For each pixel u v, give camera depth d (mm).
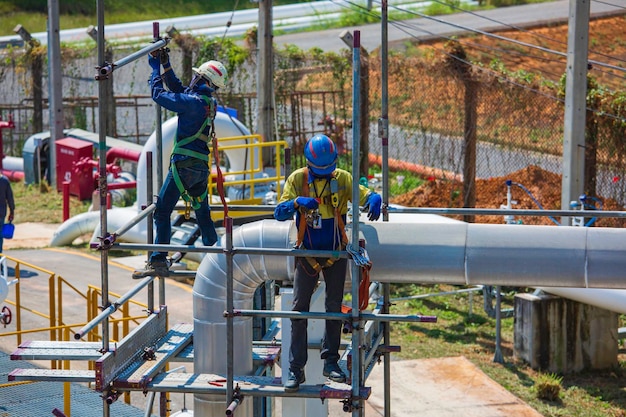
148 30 57281
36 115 39938
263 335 12172
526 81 27375
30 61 39594
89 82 41406
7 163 38000
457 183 28594
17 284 17797
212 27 56094
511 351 19828
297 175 8898
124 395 15898
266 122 28219
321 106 38000
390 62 31312
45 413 14430
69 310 20719
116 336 16391
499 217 26797
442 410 16781
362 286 8820
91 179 32906
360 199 9094
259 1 27688
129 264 25188
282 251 8695
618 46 47562
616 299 17656
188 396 16500
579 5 19938
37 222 30516
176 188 10023
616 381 18734
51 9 34156
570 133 20375
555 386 17531
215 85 9945
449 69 26969
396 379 18172
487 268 9734
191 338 11172
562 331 18969
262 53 27922
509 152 29062
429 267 9750
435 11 56594
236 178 26078
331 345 9211
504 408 16891
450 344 20156
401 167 31219
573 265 9641
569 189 20484
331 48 50469
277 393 9055
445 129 28562
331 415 16234
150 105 38656
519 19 53562
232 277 8898
